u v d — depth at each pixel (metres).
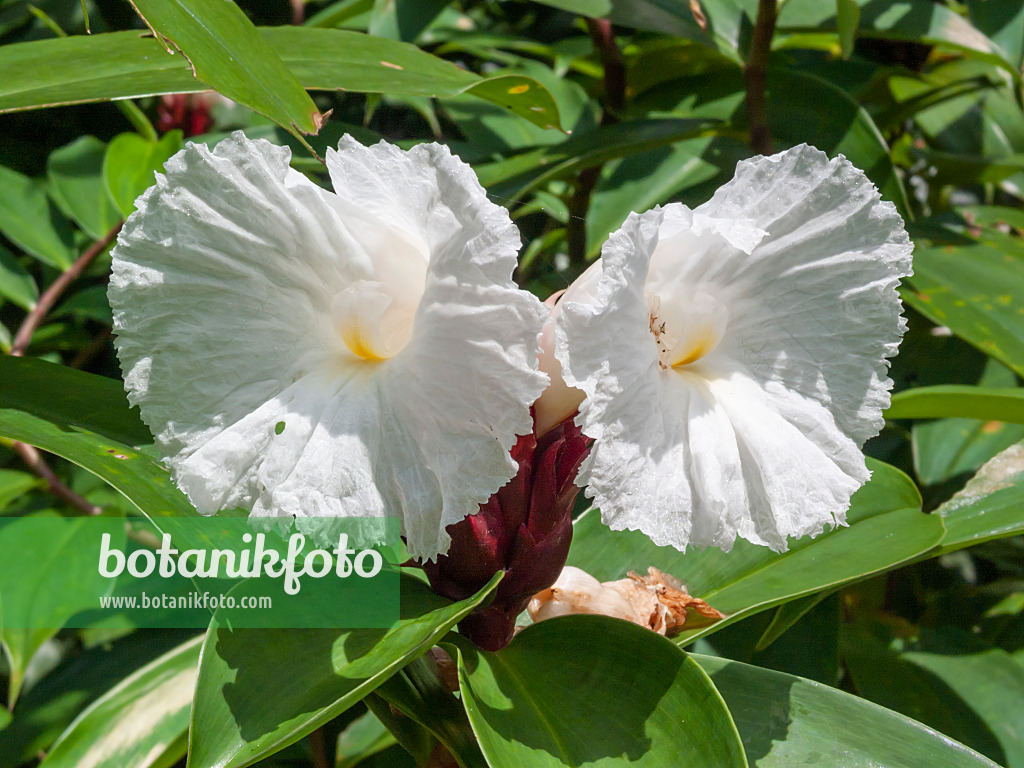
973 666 0.55
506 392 0.37
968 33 0.64
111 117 0.88
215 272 0.38
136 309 0.38
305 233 0.39
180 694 0.52
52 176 0.73
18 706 0.62
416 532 0.38
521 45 0.79
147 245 0.38
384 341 0.39
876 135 0.58
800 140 0.60
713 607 0.46
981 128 0.79
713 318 0.40
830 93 0.60
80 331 0.78
